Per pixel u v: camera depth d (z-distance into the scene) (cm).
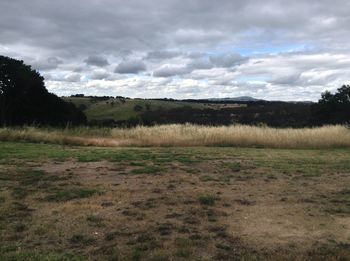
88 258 539
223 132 2147
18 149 1620
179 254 556
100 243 600
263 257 557
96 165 1262
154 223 696
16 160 1312
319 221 727
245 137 2094
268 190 967
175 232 652
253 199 877
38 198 845
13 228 657
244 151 1809
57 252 562
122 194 891
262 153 1730
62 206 790
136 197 871
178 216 739
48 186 955
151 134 2183
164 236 633
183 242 600
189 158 1463
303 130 2286
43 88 5181
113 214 745
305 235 654
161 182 1029
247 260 542
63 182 1006
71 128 2483
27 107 4950
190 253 560
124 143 2055
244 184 1031
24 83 4906
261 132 2169
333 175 1179
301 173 1209
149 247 582
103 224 685
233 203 841
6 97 4888
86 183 1001
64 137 2086
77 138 2131
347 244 615
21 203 805
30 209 767
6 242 597
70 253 558
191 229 669
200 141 2075
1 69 4797
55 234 636
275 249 590
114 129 2430
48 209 770
